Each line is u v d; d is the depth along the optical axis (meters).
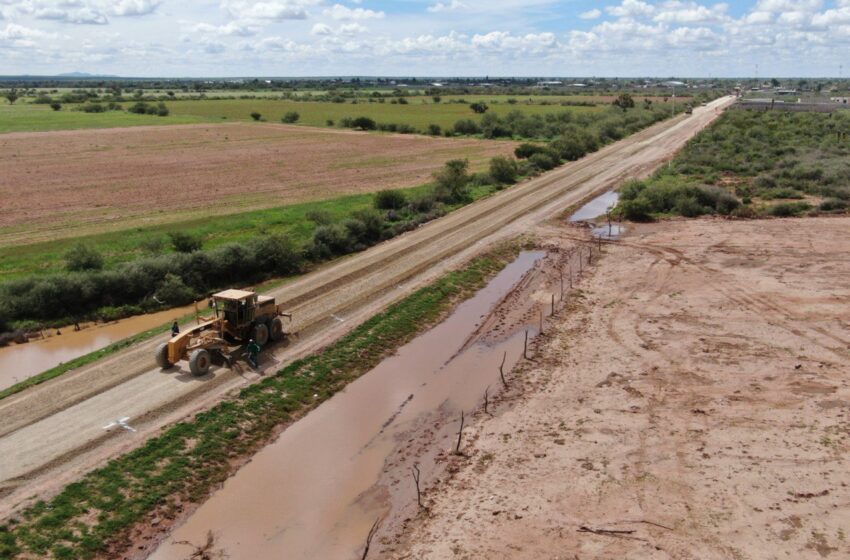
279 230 48.69
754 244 46.28
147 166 83.25
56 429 21.80
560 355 29.44
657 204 57.91
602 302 36.03
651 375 26.97
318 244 44.28
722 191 58.19
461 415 24.42
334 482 20.33
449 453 21.86
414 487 20.05
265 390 25.25
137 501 18.73
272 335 29.08
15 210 56.47
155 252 41.56
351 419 24.27
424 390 26.56
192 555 17.09
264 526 18.28
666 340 30.50
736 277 39.28
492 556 16.88
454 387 26.80
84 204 59.41
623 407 24.41
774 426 22.70
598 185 70.00
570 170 80.50
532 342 31.12
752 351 28.92
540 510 18.66
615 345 30.17
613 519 18.16
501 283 40.47
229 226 49.66
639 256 44.44
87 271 36.16
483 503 19.06
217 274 39.09
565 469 20.59
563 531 17.73
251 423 23.25
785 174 67.81
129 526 17.89
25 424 22.11
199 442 21.61
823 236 47.75
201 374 25.89
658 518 18.16
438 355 30.06
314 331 31.02
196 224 51.09
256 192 66.38
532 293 38.09
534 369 28.14
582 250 46.38
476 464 21.14
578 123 128.38
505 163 72.75
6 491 18.47
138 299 35.81
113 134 119.44
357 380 27.59
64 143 104.88
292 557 17.11
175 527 18.22
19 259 40.78
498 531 17.83
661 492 19.30
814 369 26.98
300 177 76.12
